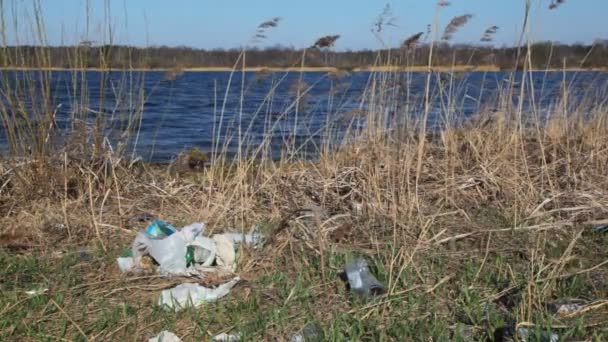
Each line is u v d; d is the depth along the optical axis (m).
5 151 6.30
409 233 5.10
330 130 7.25
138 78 6.57
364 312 3.79
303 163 7.18
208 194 6.04
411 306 3.85
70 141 6.21
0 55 5.88
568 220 5.46
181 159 8.23
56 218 5.42
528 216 5.56
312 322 3.66
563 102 8.20
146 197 6.12
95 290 4.16
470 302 3.85
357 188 6.25
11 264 4.43
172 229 4.84
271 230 5.11
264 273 4.43
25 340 3.49
